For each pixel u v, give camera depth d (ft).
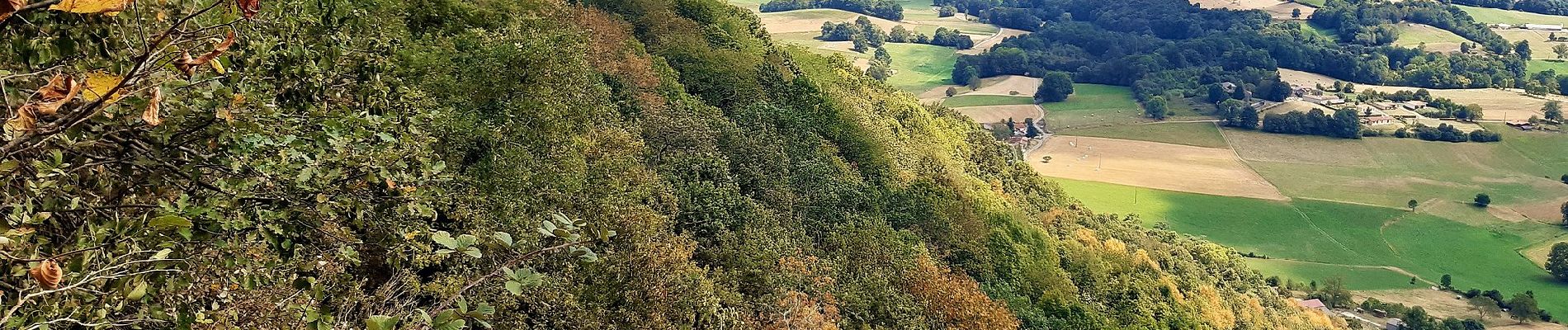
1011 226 190.70
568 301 66.18
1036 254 187.62
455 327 21.20
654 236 89.15
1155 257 258.16
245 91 28.99
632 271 78.43
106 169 25.43
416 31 110.73
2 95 19.52
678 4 253.24
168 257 25.04
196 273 26.40
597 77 142.41
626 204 89.04
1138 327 183.83
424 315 21.16
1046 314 169.48
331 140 30.12
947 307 127.85
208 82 26.89
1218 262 307.17
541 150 87.15
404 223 32.04
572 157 88.84
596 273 74.49
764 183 143.54
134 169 26.02
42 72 21.08
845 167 172.24
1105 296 197.88
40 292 18.45
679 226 114.73
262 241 28.89
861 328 112.57
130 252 21.26
